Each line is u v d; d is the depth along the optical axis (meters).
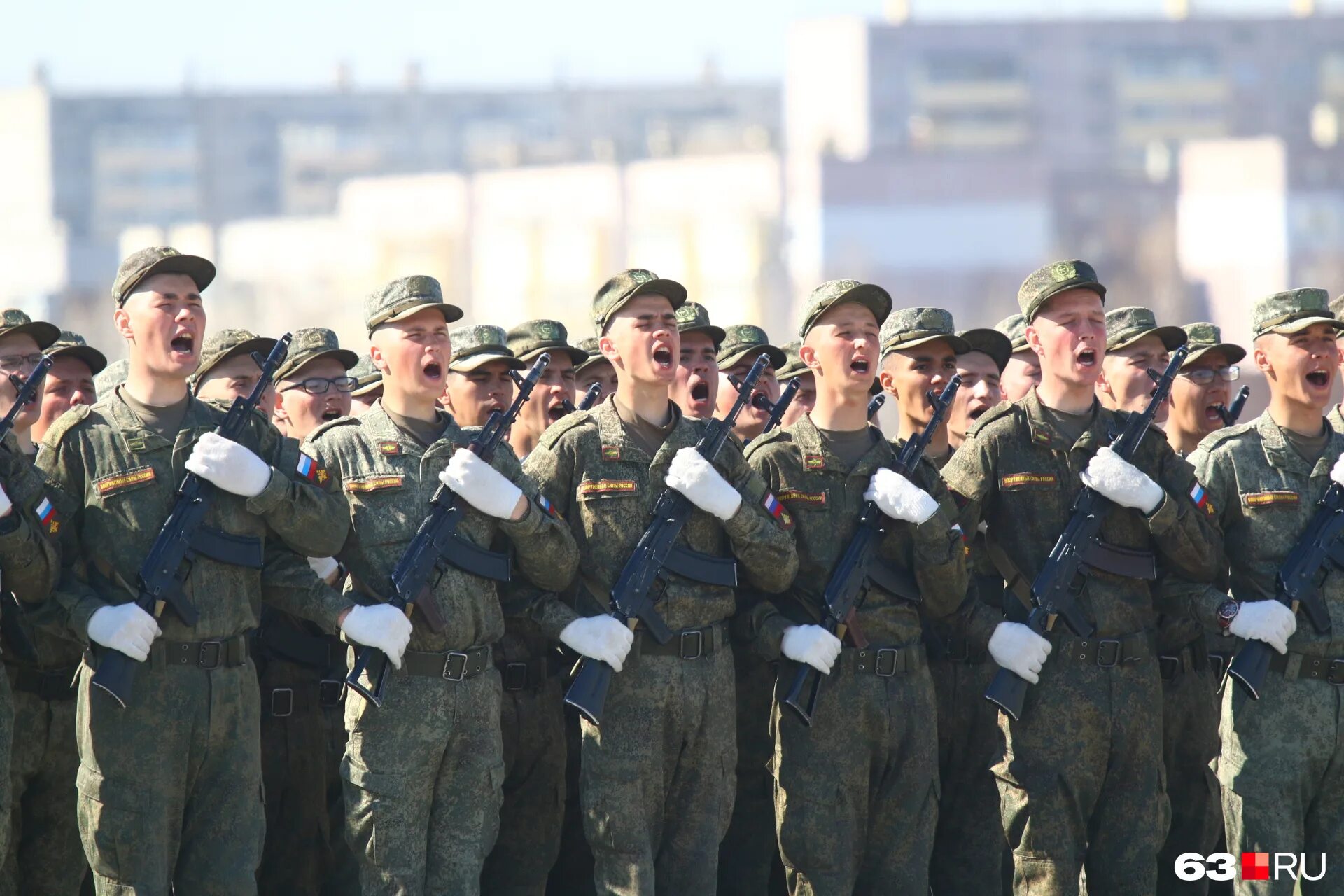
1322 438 31.45
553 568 28.70
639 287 29.58
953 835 33.28
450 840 28.23
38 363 30.06
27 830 29.67
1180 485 30.53
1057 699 30.14
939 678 33.00
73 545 27.28
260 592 28.33
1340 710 30.05
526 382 29.25
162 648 26.70
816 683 29.12
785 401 30.78
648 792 28.86
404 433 29.22
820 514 30.19
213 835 27.08
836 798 29.58
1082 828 30.33
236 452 26.95
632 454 29.56
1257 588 30.86
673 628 29.00
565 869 33.72
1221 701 31.97
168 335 27.44
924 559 29.72
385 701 27.78
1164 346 36.28
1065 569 30.03
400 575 27.77
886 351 34.06
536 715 31.78
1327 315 31.22
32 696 29.27
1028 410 31.12
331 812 32.50
